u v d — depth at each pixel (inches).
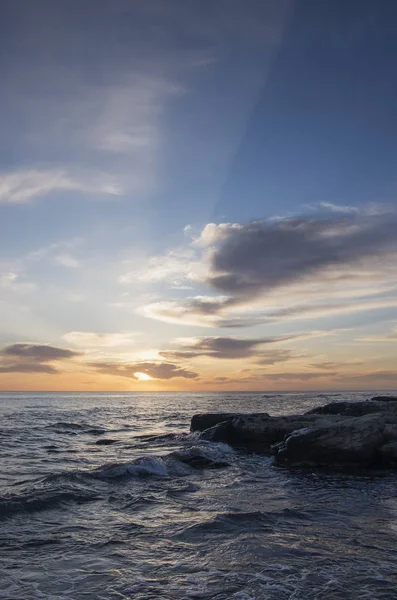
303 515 368.8
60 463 630.5
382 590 226.7
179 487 477.7
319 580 238.7
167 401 3543.3
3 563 261.0
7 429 1111.0
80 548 287.1
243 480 529.3
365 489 480.4
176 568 255.4
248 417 895.7
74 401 3516.2
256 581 237.8
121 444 855.1
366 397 3388.3
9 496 398.9
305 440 648.4
